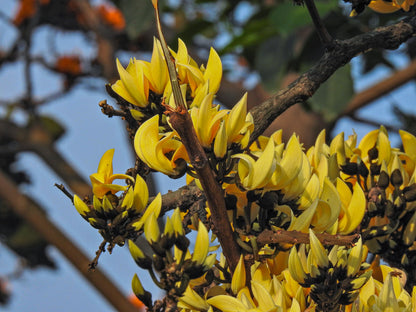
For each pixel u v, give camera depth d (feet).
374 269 7.23
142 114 7.04
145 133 6.82
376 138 7.48
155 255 6.67
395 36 7.22
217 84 7.04
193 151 6.66
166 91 7.01
